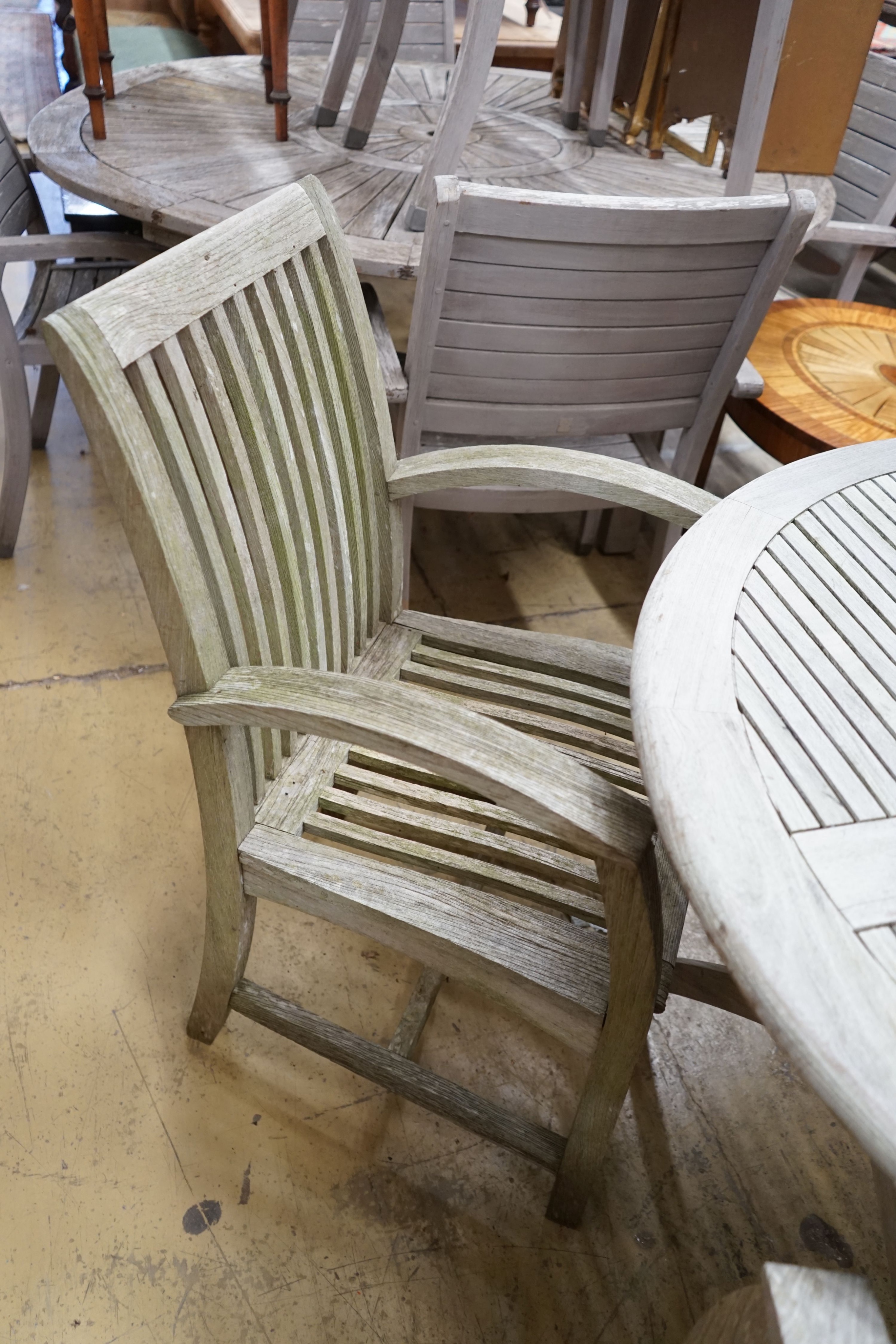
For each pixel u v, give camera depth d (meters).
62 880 1.52
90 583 2.09
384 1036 1.38
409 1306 1.11
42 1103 1.25
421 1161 1.25
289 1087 1.31
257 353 0.97
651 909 0.82
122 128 2.08
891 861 0.68
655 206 1.29
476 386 1.53
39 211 2.10
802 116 2.39
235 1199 1.19
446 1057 1.37
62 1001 1.37
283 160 2.02
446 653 1.32
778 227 1.39
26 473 2.00
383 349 1.63
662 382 1.60
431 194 1.27
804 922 0.63
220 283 0.92
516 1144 1.13
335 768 1.15
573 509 1.74
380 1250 1.16
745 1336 0.47
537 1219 1.21
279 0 1.88
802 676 0.83
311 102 2.40
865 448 1.21
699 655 0.84
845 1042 0.57
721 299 1.49
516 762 0.81
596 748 1.19
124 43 3.48
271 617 1.04
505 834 1.43
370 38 2.98
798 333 2.24
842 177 2.91
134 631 1.99
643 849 0.78
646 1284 1.16
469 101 1.62
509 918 1.01
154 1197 1.18
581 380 1.54
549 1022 0.99
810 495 1.09
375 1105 1.30
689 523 1.15
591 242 1.32
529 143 2.34
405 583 1.75
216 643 0.89
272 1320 1.09
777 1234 1.22
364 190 1.91
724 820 0.69
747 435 2.00
